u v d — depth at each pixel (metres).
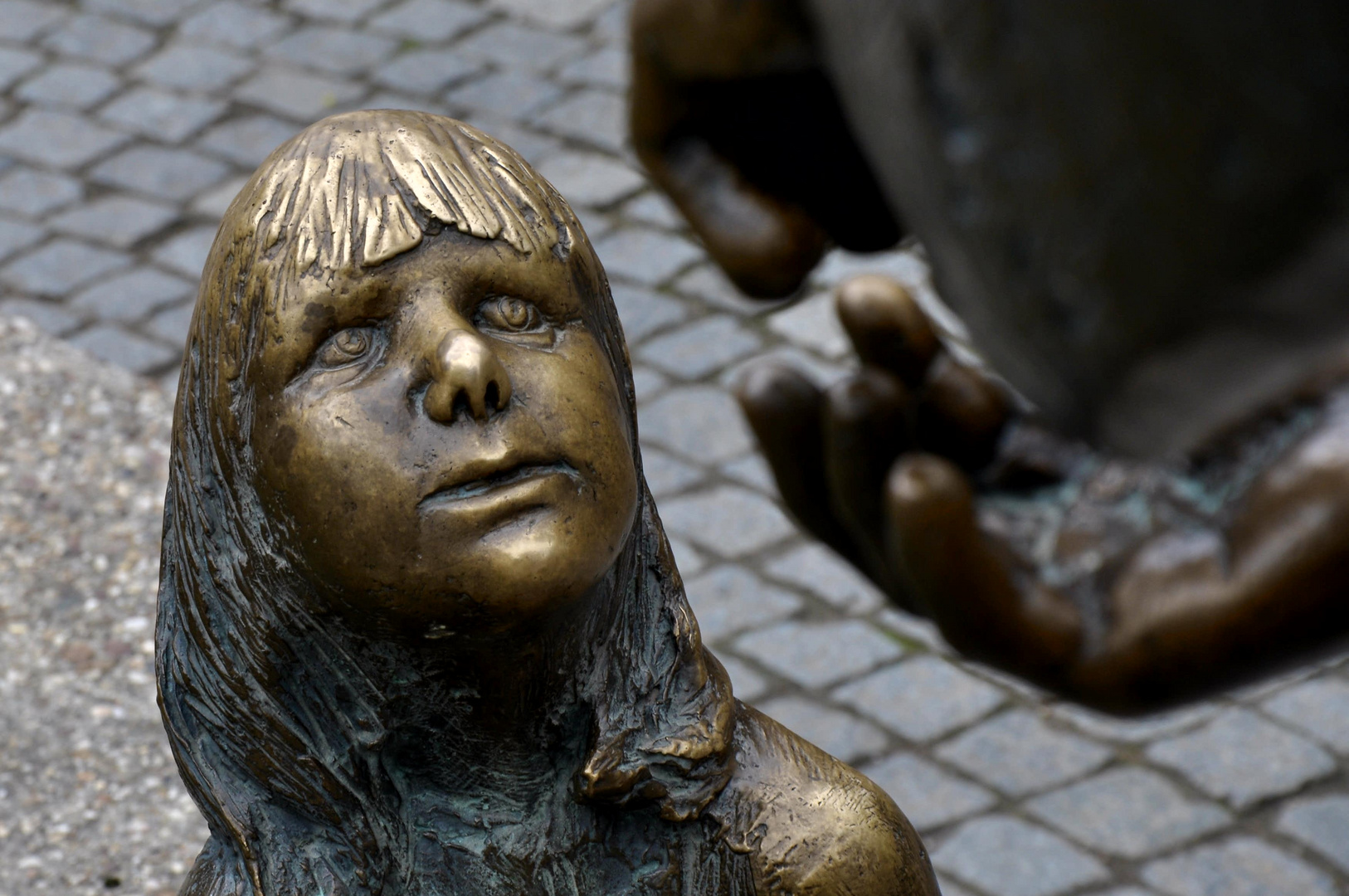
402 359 1.42
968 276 1.20
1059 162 1.01
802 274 2.76
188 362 1.55
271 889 1.56
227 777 1.58
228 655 1.54
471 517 1.38
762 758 1.64
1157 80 0.92
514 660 1.49
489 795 1.61
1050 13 0.97
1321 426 1.91
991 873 3.94
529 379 1.43
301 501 1.42
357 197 1.45
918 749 4.24
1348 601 1.88
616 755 1.57
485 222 1.46
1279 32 0.87
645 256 5.66
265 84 6.37
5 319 3.87
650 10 2.51
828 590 4.64
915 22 1.12
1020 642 2.09
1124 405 1.11
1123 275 1.01
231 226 1.50
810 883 1.59
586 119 6.20
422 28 6.66
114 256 5.57
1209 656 1.97
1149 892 3.88
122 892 2.66
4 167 5.94
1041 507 2.32
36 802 2.80
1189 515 2.09
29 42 6.57
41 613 3.16
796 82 2.49
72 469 3.47
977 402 2.41
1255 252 0.94
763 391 2.41
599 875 1.62
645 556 1.62
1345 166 0.89
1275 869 3.93
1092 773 4.18
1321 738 4.25
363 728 1.54
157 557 3.29
